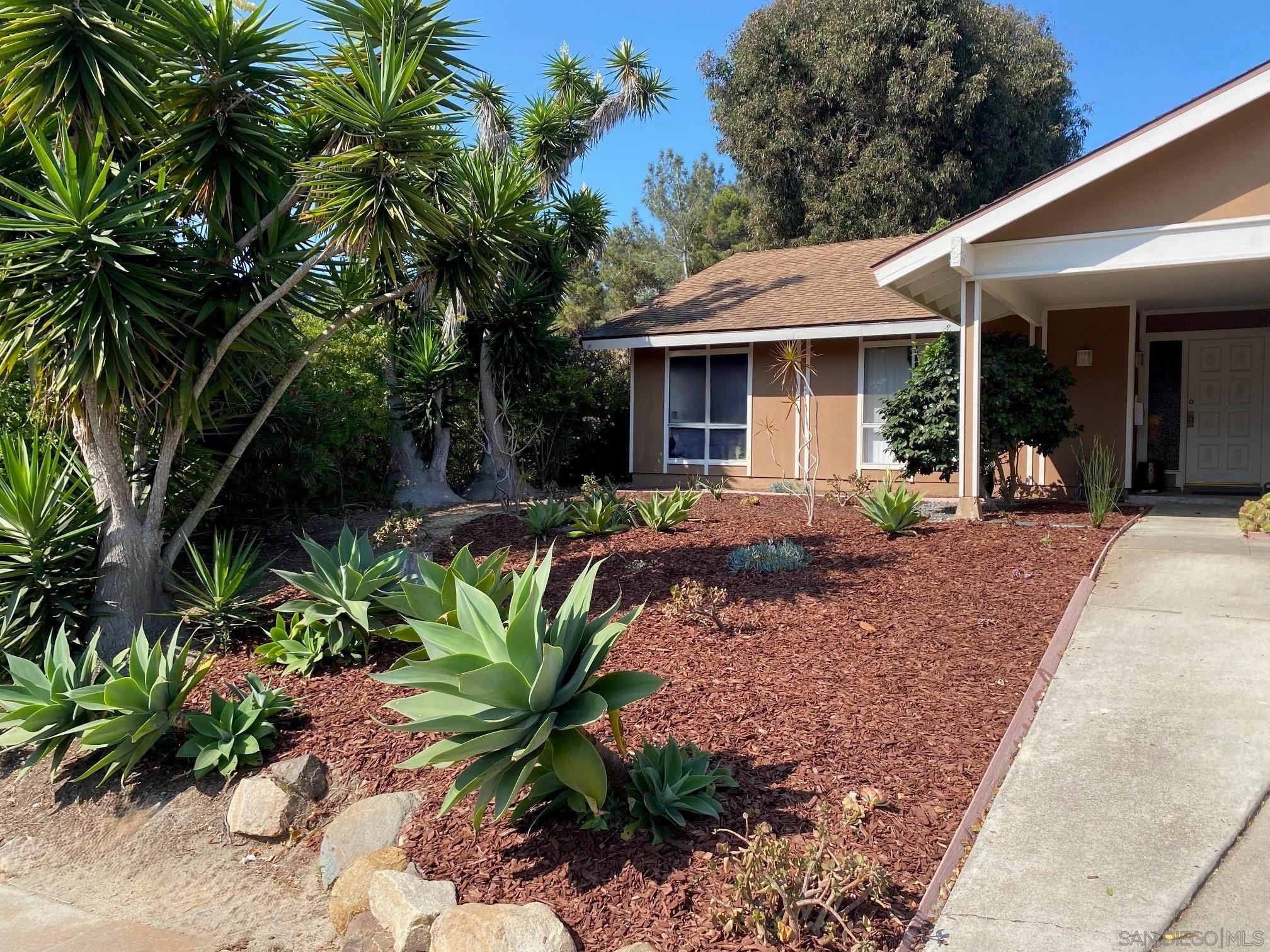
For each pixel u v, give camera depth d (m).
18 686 5.29
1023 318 11.09
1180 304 11.14
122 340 5.94
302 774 4.55
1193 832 3.38
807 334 12.96
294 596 7.65
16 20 5.82
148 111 6.39
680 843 3.55
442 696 3.56
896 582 6.66
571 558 8.40
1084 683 4.72
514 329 13.66
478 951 3.06
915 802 3.71
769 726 4.47
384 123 6.42
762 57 25.55
